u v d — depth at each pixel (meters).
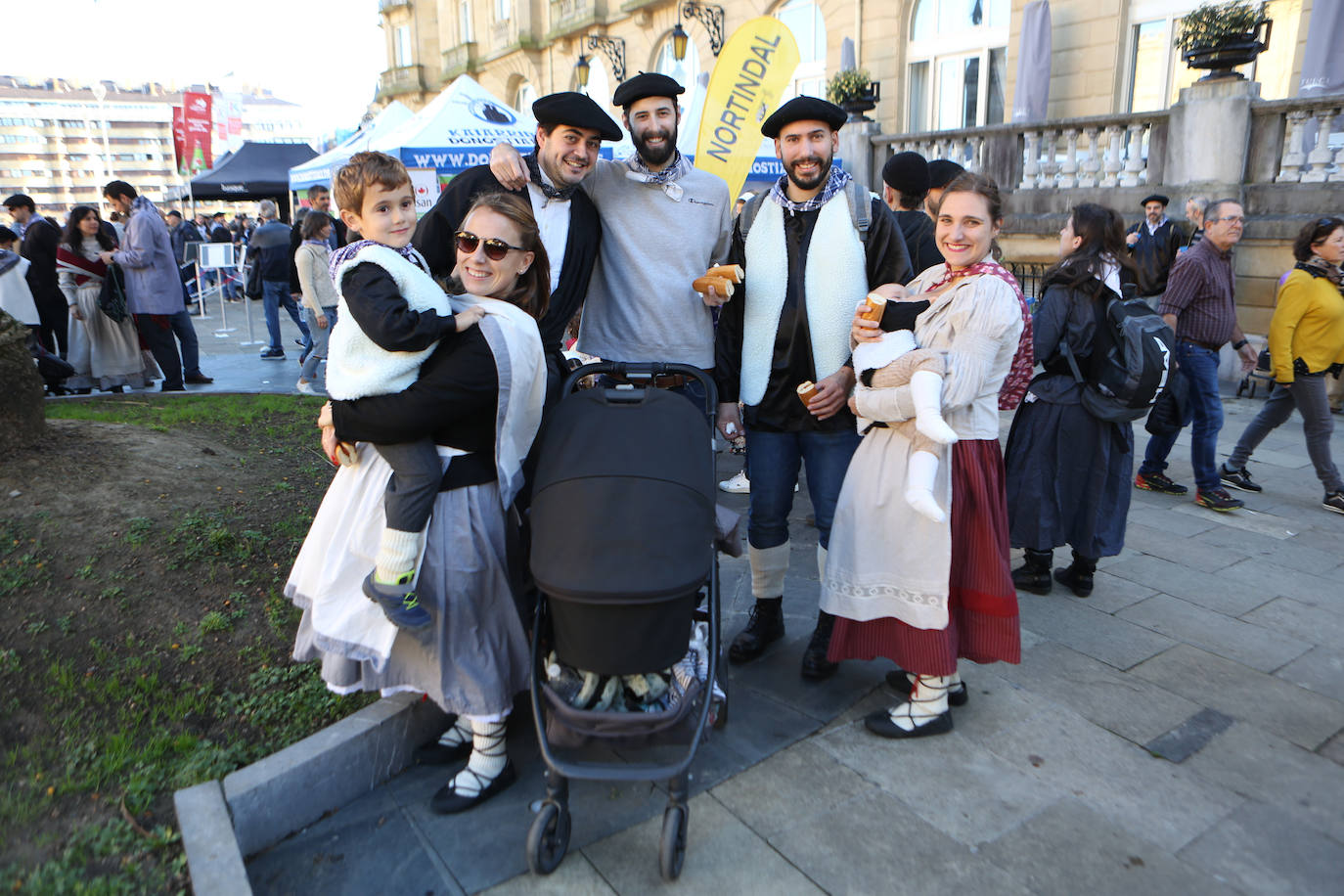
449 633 2.37
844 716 2.99
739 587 4.03
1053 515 3.80
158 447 4.46
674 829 2.18
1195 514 5.01
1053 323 3.69
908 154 4.10
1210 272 4.83
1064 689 3.15
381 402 2.19
